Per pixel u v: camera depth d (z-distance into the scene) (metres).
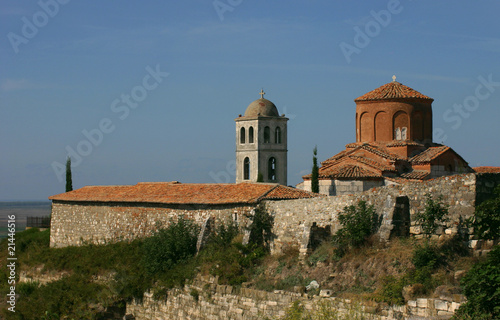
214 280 40.72
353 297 31.41
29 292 57.25
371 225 35.59
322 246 37.34
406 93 60.88
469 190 32.50
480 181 32.62
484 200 32.69
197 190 51.22
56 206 65.12
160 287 44.75
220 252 43.09
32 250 65.38
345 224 36.25
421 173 56.41
